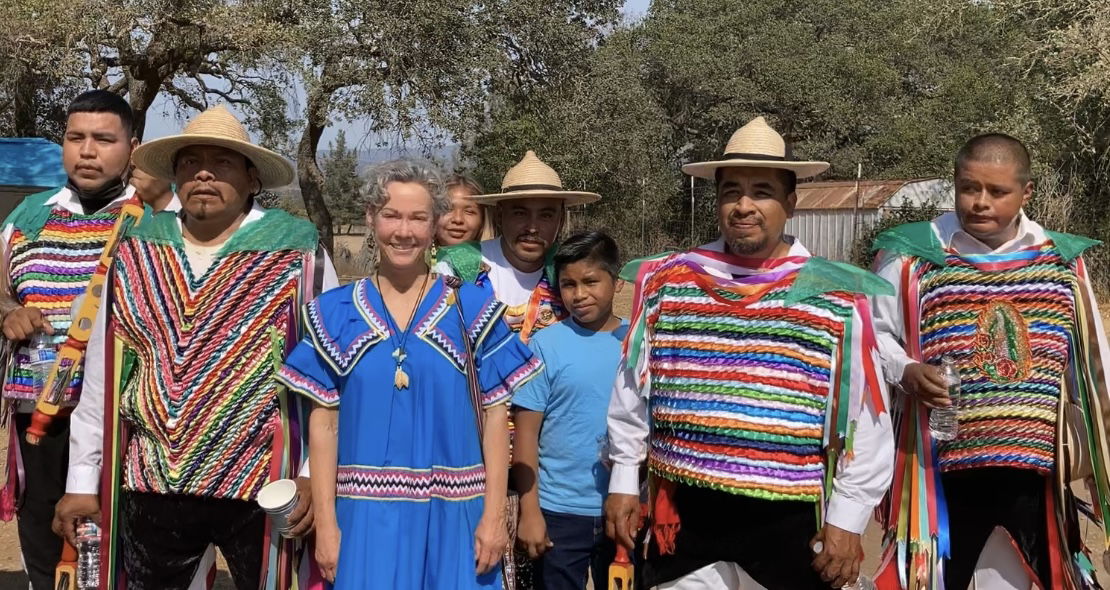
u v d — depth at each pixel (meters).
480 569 3.21
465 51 21.03
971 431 3.82
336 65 20.77
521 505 3.85
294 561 3.47
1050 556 3.84
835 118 34.34
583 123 23.64
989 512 3.87
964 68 34.66
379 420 3.15
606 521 3.70
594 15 24.17
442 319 3.23
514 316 4.45
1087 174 19.30
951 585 3.96
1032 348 3.79
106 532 3.51
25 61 18.67
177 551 3.55
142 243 3.57
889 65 37.41
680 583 3.59
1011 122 19.89
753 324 3.39
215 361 3.45
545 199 4.48
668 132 34.84
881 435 3.38
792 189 3.50
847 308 3.36
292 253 3.58
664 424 3.52
